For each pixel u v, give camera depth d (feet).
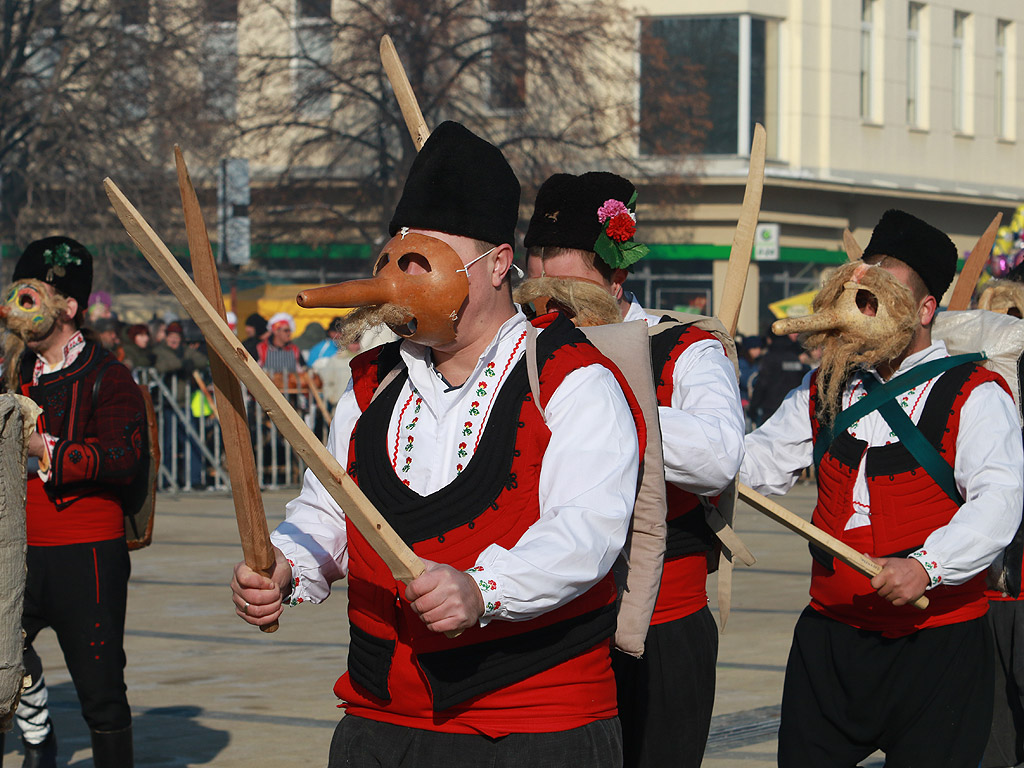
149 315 159.02
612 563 15.72
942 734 22.43
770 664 42.19
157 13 152.15
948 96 199.72
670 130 167.63
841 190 181.78
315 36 167.94
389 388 17.19
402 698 16.29
